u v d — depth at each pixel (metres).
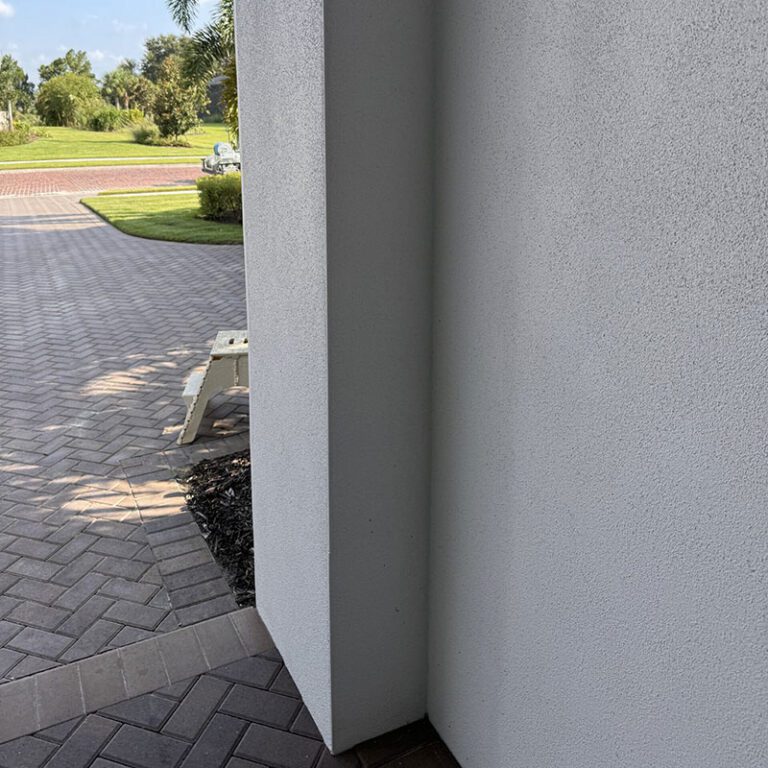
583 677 1.68
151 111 44.97
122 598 3.26
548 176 1.57
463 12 1.76
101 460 4.67
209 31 8.85
